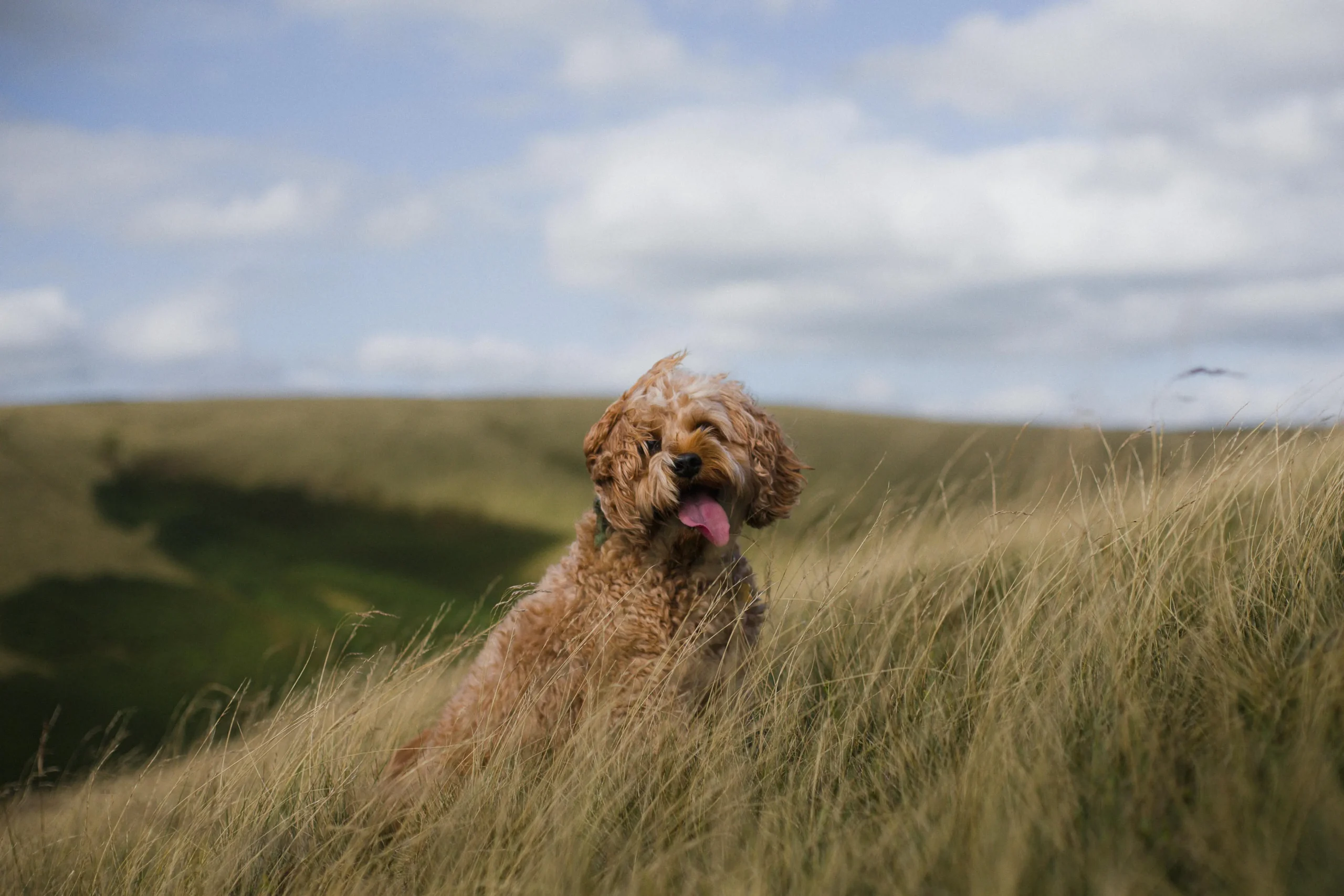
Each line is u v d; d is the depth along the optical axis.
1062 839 1.94
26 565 23.02
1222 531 3.07
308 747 3.56
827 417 26.84
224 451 31.34
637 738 3.11
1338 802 1.76
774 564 4.18
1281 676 2.40
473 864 2.69
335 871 2.89
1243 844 1.75
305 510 28.33
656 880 2.32
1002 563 3.76
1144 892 1.73
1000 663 2.84
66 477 28.45
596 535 3.85
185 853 3.25
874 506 4.45
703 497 3.56
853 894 2.09
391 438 32.97
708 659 3.55
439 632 4.84
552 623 3.77
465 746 3.50
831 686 3.31
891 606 3.75
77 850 3.55
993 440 16.09
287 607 22.38
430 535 26.94
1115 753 2.29
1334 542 3.07
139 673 18.62
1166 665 2.66
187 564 24.66
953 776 2.41
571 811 2.77
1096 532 3.43
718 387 4.00
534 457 32.19
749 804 2.69
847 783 2.67
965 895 1.92
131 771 4.31
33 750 15.28
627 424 3.76
